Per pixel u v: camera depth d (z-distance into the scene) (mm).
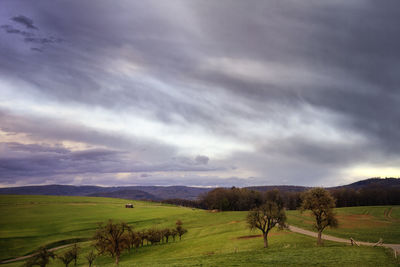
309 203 67750
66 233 130000
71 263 83125
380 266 37031
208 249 72625
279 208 73125
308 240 71250
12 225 147750
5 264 88750
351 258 43031
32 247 108438
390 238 72500
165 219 158250
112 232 73188
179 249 80812
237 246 71375
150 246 96375
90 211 199000
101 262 81625
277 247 63875
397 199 194000
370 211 145250
